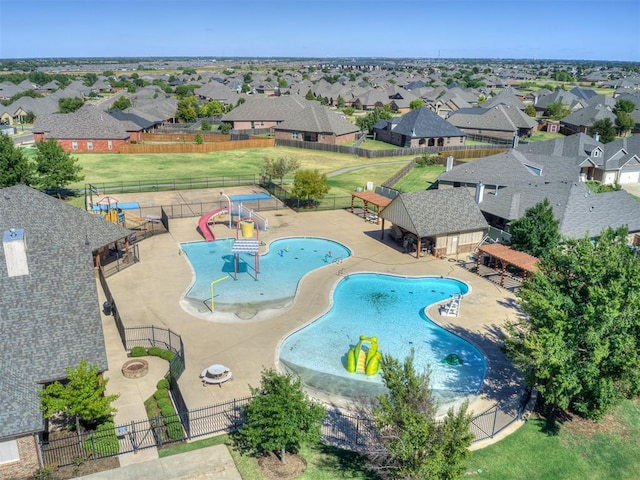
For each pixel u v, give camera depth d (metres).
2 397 21.59
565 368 23.94
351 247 50.88
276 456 23.42
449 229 47.69
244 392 28.03
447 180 69.31
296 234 54.47
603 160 81.69
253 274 44.41
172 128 126.56
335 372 30.67
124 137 100.81
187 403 26.89
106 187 72.12
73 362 24.67
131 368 29.31
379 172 87.25
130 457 23.03
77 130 98.50
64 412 25.28
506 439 25.09
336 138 110.19
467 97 185.12
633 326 24.52
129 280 42.03
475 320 36.88
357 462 23.16
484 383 29.64
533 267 40.41
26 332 25.05
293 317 36.66
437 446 19.27
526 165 67.44
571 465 23.92
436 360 32.16
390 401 23.19
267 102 127.62
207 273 44.34
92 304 27.00
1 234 37.47
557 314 24.84
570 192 52.28
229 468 22.58
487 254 47.34
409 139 107.62
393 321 37.09
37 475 21.73
